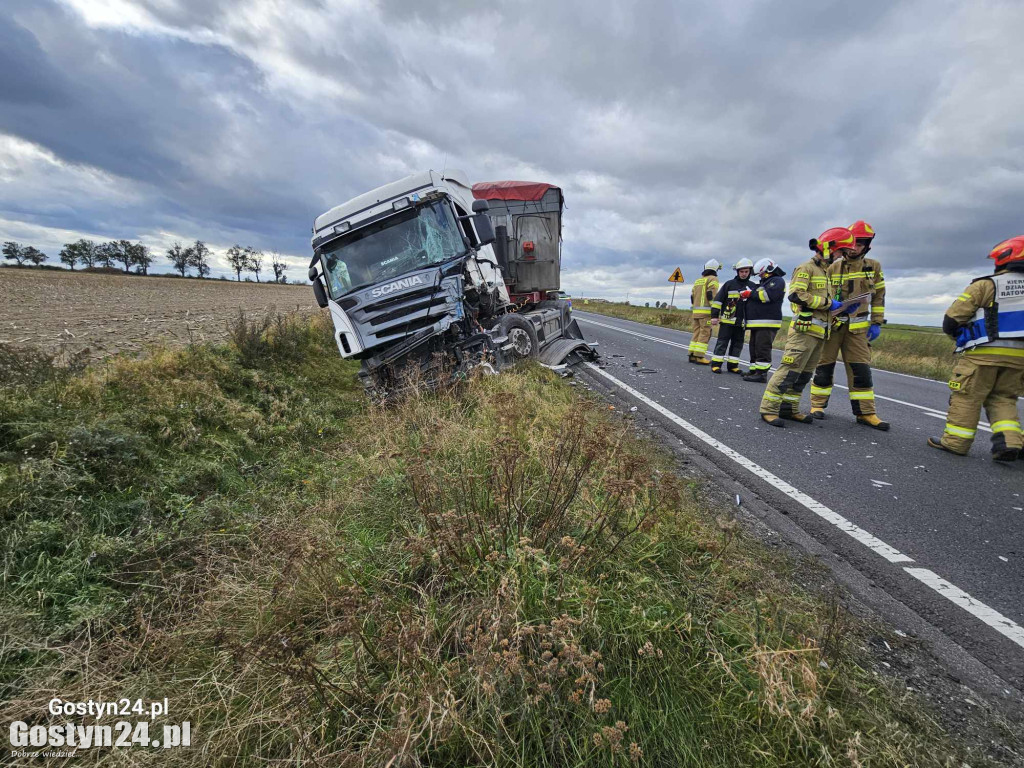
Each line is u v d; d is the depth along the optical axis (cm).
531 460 306
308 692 156
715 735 150
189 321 1090
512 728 149
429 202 586
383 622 185
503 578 182
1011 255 398
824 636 192
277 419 472
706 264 972
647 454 399
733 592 213
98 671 178
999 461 419
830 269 518
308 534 242
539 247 1012
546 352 788
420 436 374
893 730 157
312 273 602
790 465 407
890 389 789
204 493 319
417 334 543
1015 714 172
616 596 196
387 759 134
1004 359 402
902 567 261
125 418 361
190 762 144
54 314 1167
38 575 211
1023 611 227
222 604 205
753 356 780
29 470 258
